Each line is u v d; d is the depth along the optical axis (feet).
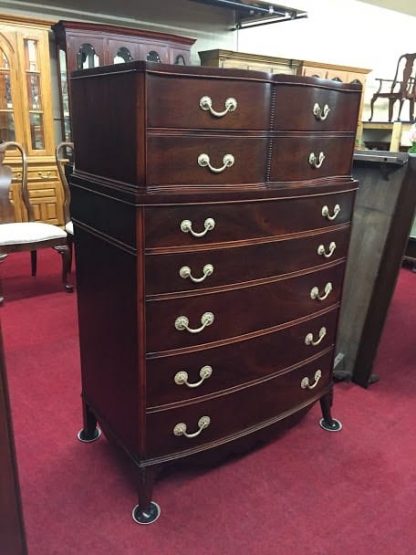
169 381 4.10
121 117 3.54
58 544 4.12
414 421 5.97
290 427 5.54
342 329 6.89
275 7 15.89
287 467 5.09
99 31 13.52
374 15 22.54
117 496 4.67
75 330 8.27
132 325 3.89
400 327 8.78
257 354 4.58
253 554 4.06
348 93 4.50
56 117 15.08
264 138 3.92
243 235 4.04
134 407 4.13
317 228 4.66
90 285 4.54
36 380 6.66
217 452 4.66
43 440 5.44
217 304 4.11
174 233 3.68
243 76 3.62
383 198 6.28
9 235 9.07
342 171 4.81
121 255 3.84
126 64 3.35
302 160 4.27
